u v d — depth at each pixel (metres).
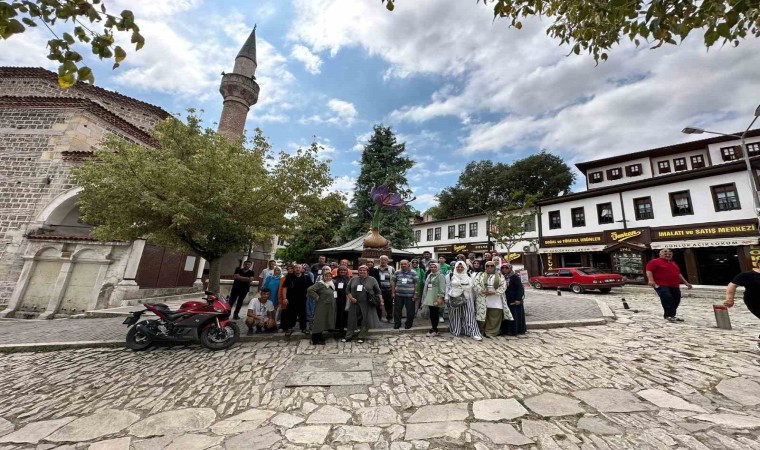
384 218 21.42
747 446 2.74
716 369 4.57
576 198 22.73
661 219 18.72
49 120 15.66
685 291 15.78
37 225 13.90
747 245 15.59
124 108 19.53
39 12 2.15
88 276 13.36
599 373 4.71
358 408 3.85
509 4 3.80
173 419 3.63
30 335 8.10
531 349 6.11
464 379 4.70
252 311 7.71
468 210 36.22
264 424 3.49
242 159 7.81
